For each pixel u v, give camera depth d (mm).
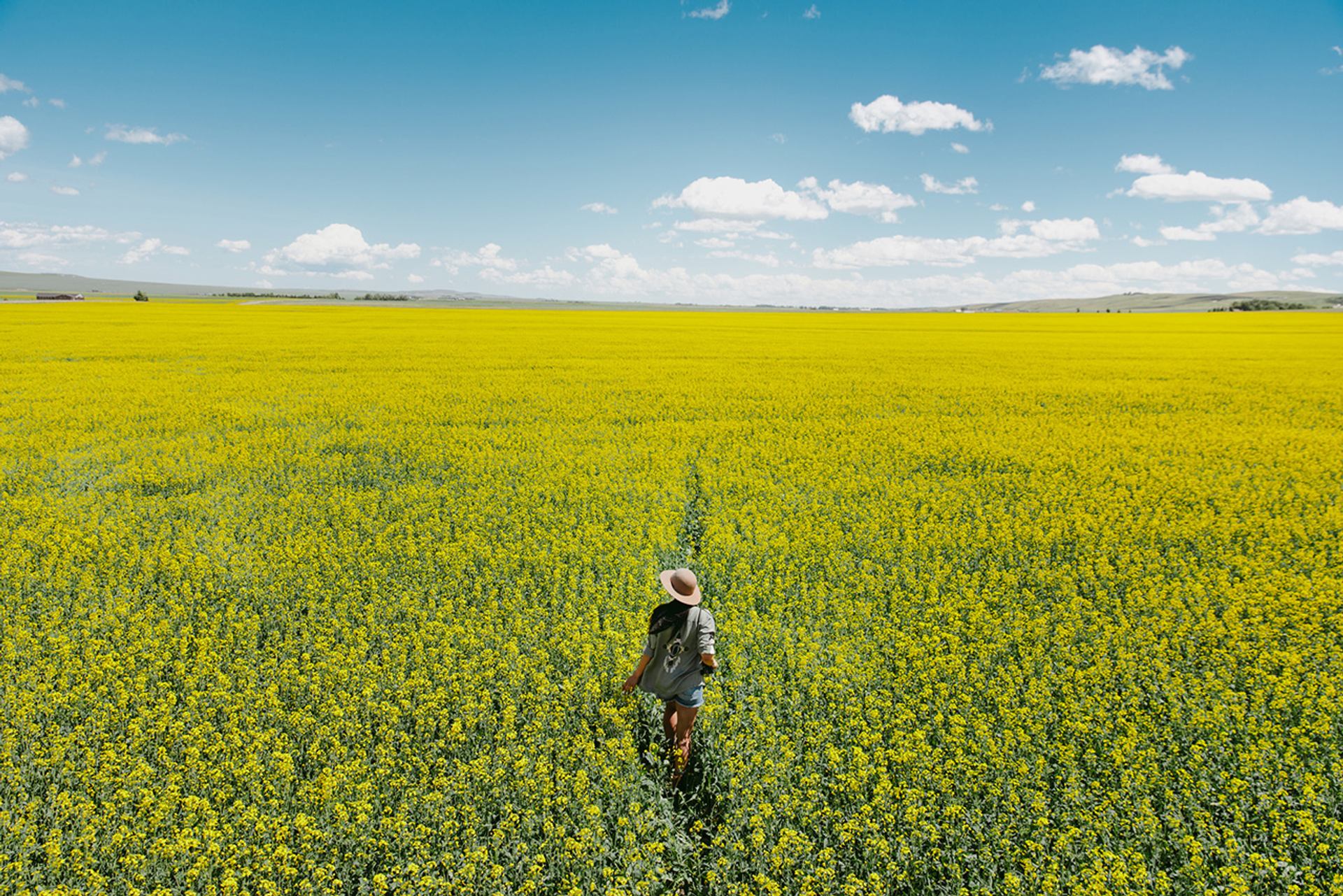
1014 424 21062
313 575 9203
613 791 5578
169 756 5895
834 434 19250
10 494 13047
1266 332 64438
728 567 9922
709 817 5676
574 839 4992
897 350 44500
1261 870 4926
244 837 5090
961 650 7684
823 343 50031
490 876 4918
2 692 6586
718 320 79438
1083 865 4988
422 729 6230
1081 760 6012
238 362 33625
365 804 5176
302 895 4707
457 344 44406
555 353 40375
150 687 6777
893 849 5152
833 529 11398
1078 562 10477
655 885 4941
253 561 9875
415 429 19188
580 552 10102
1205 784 5527
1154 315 98062
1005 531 11312
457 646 7609
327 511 12227
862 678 7031
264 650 7496
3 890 4633
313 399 23656
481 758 5664
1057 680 7031
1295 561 10508
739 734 6250
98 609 8195
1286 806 5480
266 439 17688
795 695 6754
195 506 12250
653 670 6277
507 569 9570
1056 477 15062
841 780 5582
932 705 6660
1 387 25297
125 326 54656
